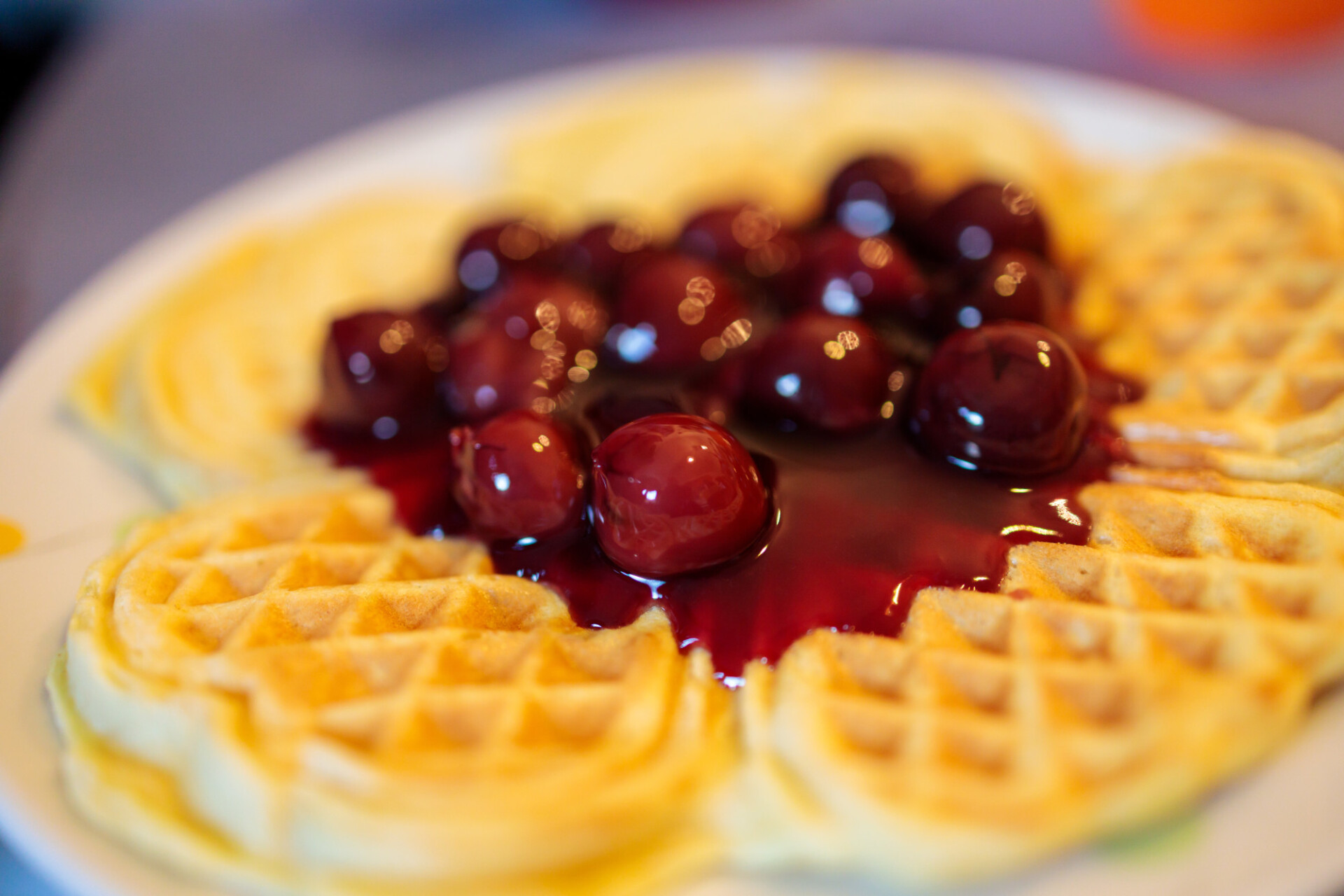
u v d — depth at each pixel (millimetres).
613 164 331
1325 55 368
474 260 301
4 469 284
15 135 435
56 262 365
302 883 232
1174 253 298
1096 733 233
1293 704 235
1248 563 250
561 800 231
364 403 280
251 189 335
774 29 439
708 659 251
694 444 251
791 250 300
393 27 479
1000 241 288
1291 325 276
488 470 259
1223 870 228
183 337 300
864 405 268
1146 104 322
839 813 232
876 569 256
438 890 231
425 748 238
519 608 259
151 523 271
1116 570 251
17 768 244
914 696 241
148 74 464
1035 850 228
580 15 467
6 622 261
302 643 249
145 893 233
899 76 338
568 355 283
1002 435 258
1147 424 268
